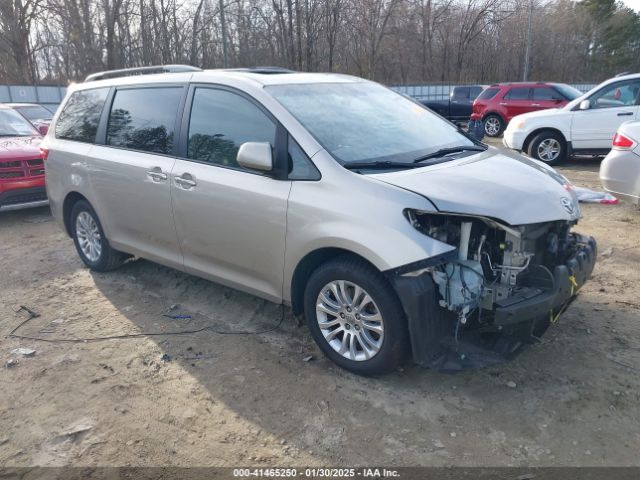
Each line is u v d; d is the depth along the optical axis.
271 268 3.83
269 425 3.19
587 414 3.16
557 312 3.57
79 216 5.62
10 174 7.73
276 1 28.44
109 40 28.27
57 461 2.98
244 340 4.16
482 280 3.26
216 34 29.83
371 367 3.45
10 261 6.32
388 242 3.14
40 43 38.25
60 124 5.80
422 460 2.87
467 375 3.56
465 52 48.06
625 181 6.65
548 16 53.25
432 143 4.13
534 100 16.75
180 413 3.33
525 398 3.32
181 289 5.16
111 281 5.48
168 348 4.09
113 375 3.76
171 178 4.34
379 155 3.70
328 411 3.28
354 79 4.67
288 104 3.83
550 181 3.69
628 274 5.08
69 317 4.70
